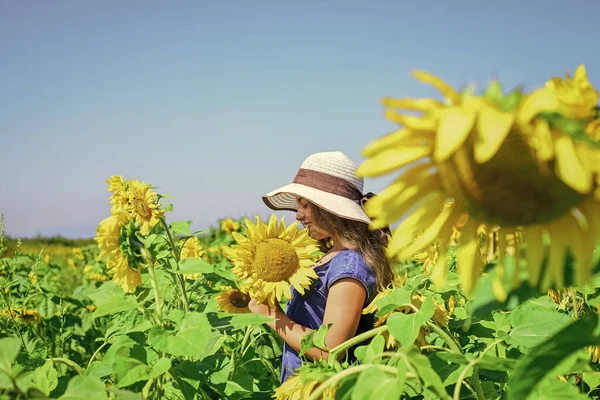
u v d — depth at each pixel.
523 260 1.16
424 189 1.09
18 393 1.43
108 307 2.38
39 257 4.71
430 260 2.76
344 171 2.91
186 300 2.86
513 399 1.16
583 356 1.15
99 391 1.52
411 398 1.91
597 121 1.01
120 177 3.21
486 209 1.09
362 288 2.64
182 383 2.10
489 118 0.92
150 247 2.54
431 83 0.98
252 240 2.76
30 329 4.62
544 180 1.03
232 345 3.47
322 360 1.78
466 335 2.50
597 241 1.05
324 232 2.88
